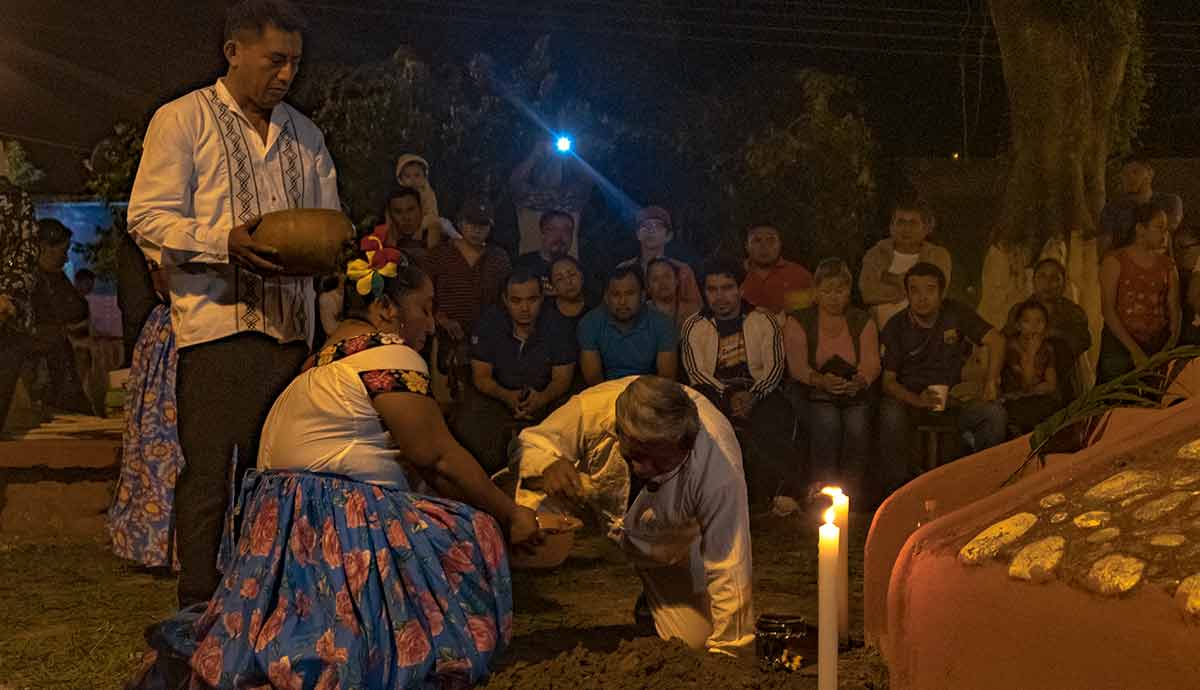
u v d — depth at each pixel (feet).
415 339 12.53
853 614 15.64
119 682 13.37
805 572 18.45
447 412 23.09
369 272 12.23
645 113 35.50
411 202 24.89
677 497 12.87
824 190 33.99
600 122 33.27
